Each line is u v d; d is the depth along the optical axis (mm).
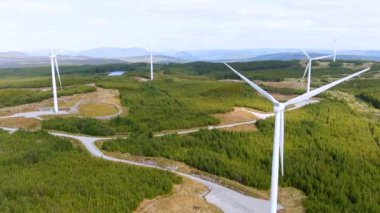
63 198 46438
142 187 50812
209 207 48531
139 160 67875
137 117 102625
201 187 55062
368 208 52125
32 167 59281
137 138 78562
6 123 94312
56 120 94688
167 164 65312
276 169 41719
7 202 44125
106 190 49531
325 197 54844
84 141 79938
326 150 75875
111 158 68688
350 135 88125
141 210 46062
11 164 60906
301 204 53719
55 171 57062
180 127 92500
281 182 59812
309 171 63656
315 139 81938
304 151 73750
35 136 79188
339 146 78062
